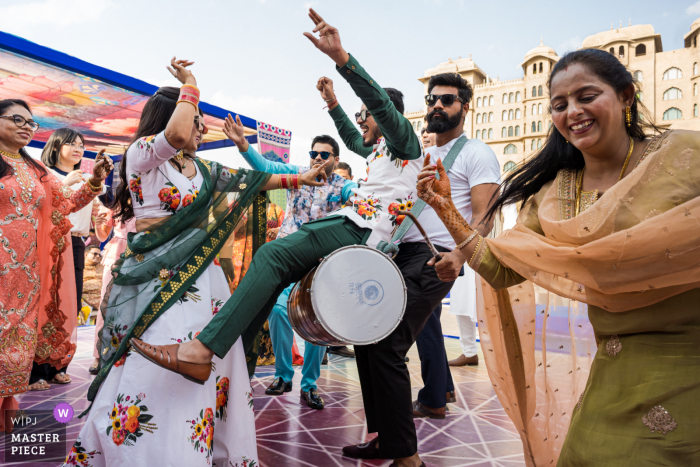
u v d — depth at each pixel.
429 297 2.62
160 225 2.16
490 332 2.06
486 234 2.12
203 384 1.99
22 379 2.96
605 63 1.47
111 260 4.71
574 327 1.96
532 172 1.81
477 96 56.88
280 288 2.50
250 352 2.49
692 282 1.32
